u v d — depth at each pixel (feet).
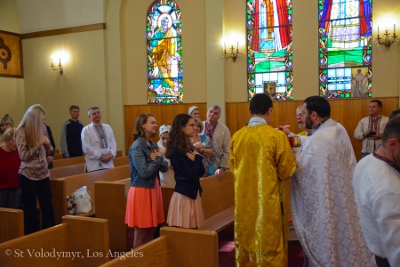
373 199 5.24
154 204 11.79
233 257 13.12
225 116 27.40
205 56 28.09
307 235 9.27
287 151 9.27
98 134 18.24
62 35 31.73
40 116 13.25
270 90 26.61
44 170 13.55
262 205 9.32
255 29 26.94
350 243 9.14
